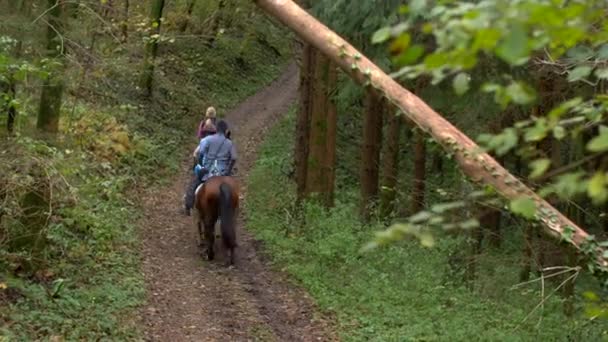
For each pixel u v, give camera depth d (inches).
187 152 1003.9
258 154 1077.1
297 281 510.3
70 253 464.1
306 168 735.1
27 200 395.5
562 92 359.9
